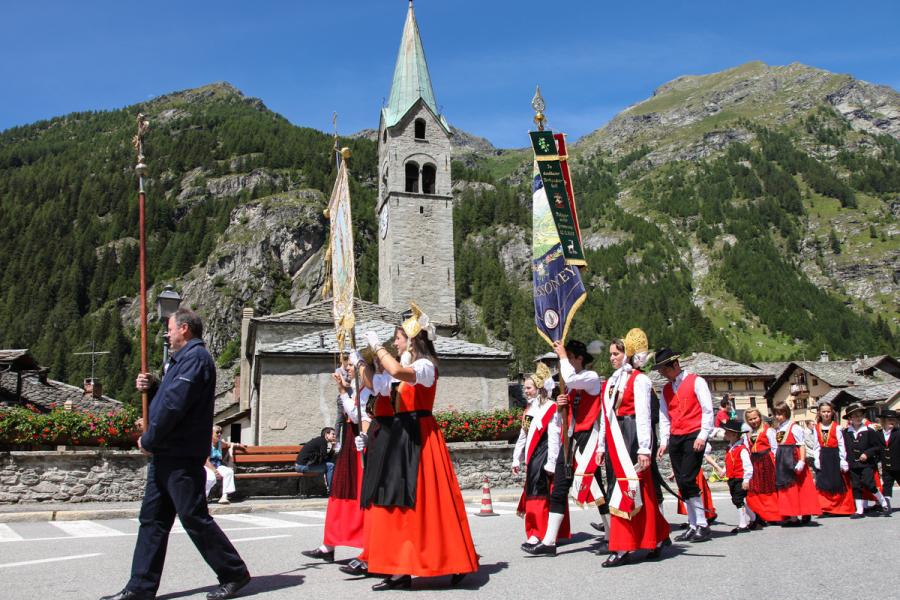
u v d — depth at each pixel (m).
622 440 6.90
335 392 27.84
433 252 47.12
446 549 5.62
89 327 148.62
